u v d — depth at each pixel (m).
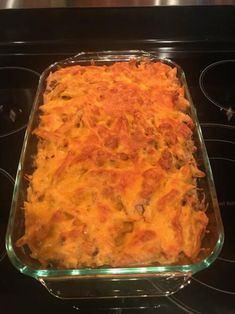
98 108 0.36
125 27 0.49
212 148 0.39
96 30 0.49
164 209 0.29
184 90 0.41
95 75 0.41
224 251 0.31
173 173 0.32
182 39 0.49
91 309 0.28
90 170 0.31
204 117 0.42
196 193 0.32
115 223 0.29
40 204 0.30
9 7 0.47
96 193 0.30
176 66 0.43
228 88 0.45
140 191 0.30
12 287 0.29
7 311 0.28
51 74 0.42
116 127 0.34
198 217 0.30
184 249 0.28
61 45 0.49
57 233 0.28
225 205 0.34
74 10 0.48
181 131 0.35
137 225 0.29
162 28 0.49
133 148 0.33
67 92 0.39
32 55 0.49
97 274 0.27
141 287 0.29
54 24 0.49
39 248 0.28
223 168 0.37
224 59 0.48
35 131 0.36
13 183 0.36
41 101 0.40
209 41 0.49
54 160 0.33
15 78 0.47
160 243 0.28
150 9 0.48
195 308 0.28
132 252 0.27
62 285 0.29
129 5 0.48
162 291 0.29
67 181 0.31
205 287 0.29
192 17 0.48
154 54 0.47
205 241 0.29
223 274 0.30
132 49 0.49
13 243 0.29
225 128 0.41
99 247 0.28
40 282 0.29
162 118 0.36
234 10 0.48
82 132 0.34
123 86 0.38
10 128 0.41
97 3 0.47
